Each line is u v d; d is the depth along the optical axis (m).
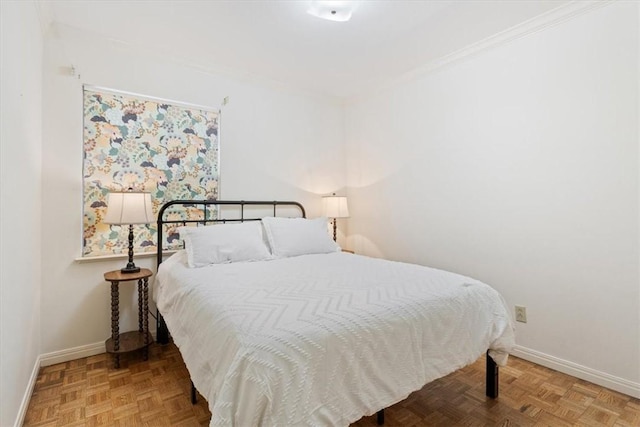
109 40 2.50
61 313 2.32
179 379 2.08
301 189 3.60
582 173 2.07
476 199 2.65
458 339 1.53
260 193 3.30
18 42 1.55
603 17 1.97
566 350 2.15
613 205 1.95
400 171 3.31
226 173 3.09
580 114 2.07
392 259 3.39
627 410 1.76
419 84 3.10
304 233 2.89
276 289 1.64
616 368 1.95
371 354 1.23
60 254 2.33
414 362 1.35
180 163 2.86
